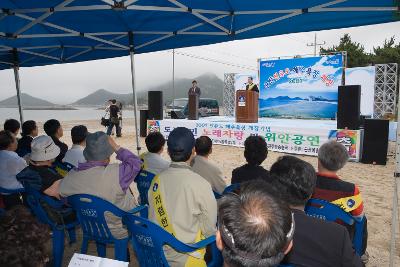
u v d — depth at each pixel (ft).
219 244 3.22
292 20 15.11
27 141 16.58
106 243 9.11
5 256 2.92
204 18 15.28
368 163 30.89
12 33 16.98
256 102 41.68
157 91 46.34
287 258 5.06
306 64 55.26
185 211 7.25
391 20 13.10
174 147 7.64
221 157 34.01
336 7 13.17
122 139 49.62
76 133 14.03
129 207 9.54
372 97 56.39
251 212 2.94
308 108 55.72
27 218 3.27
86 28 17.71
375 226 15.69
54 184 10.11
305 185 5.80
